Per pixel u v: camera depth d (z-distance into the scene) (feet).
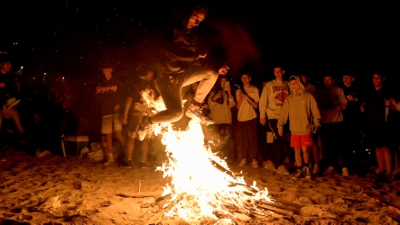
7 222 16.81
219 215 18.13
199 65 19.15
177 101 18.98
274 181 27.27
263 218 18.22
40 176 27.86
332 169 31.32
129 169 31.09
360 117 31.01
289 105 28.84
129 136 31.91
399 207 20.48
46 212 18.74
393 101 27.86
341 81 39.88
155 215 17.74
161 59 18.98
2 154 36.32
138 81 31.94
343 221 17.65
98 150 36.17
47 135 38.19
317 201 21.98
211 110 34.27
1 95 35.06
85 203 20.49
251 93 33.42
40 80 42.63
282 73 31.81
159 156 35.83
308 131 28.17
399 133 28.43
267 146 33.60
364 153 32.58
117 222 17.40
